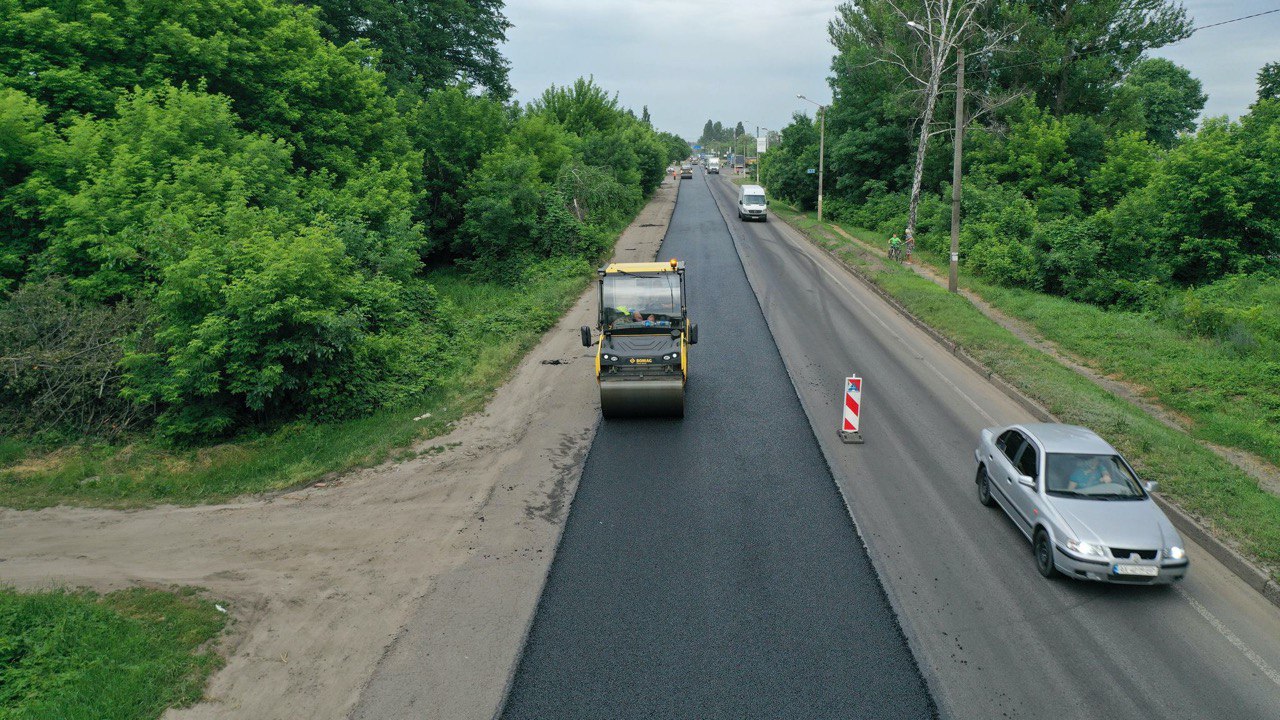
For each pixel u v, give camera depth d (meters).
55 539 10.65
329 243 16.20
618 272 15.73
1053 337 20.94
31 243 16.72
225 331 13.83
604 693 7.25
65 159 16.31
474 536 10.54
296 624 8.52
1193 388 16.16
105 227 15.71
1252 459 12.98
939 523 10.67
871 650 7.83
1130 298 24.17
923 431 14.27
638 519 10.89
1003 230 32.31
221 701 7.26
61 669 7.54
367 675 7.62
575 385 17.44
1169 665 7.55
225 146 19.73
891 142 49.00
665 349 14.59
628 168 56.16
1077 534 8.80
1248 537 9.73
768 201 66.75
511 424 15.02
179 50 20.56
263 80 23.78
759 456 13.10
